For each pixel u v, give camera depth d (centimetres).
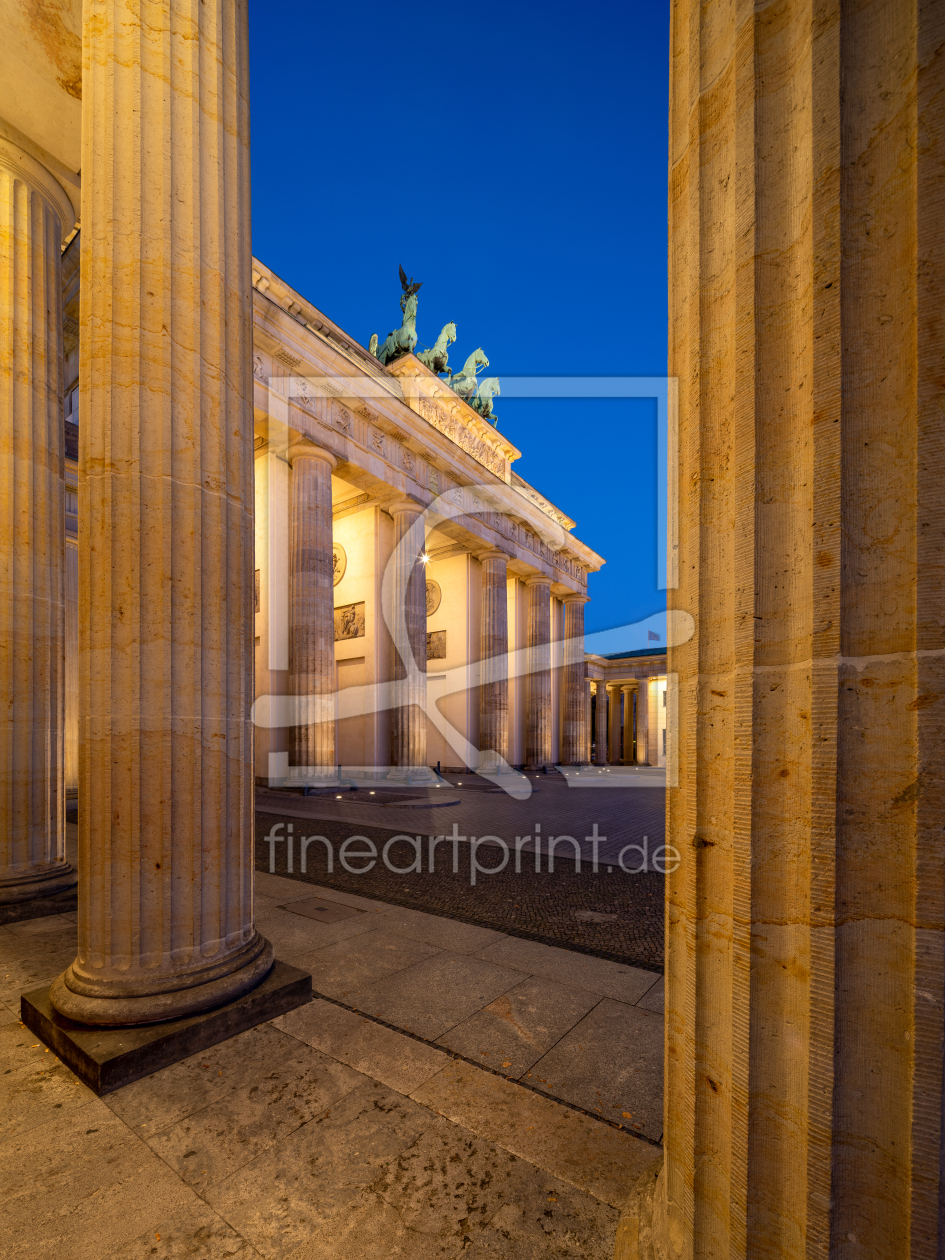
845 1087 142
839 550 143
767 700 161
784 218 164
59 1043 348
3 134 672
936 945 130
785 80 165
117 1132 283
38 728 669
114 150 391
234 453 428
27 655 667
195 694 389
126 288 386
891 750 138
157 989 359
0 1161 263
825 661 145
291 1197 244
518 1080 329
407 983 455
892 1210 137
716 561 182
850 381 145
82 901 373
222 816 401
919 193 135
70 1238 223
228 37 447
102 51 399
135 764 366
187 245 407
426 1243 222
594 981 461
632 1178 256
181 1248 219
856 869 141
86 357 389
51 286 728
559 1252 218
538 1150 273
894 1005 137
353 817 1367
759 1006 160
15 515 672
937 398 133
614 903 674
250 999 385
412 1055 354
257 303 1798
